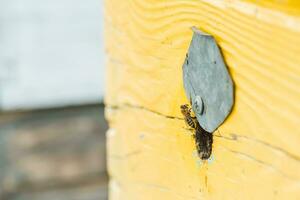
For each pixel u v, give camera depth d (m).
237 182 0.66
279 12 0.61
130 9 0.78
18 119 1.49
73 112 1.51
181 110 0.70
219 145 0.68
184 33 0.70
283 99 0.61
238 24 0.65
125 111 0.81
